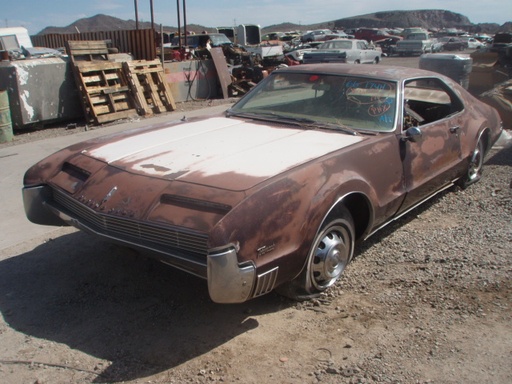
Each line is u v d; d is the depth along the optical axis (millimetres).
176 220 2926
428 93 5281
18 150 8719
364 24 147375
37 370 2826
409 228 4695
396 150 3988
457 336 3021
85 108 11352
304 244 3084
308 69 4805
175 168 3367
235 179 3100
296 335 3104
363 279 3766
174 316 3359
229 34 31500
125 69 12039
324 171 3309
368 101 4277
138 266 4078
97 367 2844
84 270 4043
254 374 2752
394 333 3078
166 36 31062
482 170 6098
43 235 4789
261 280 2893
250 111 4719
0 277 3963
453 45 46719
